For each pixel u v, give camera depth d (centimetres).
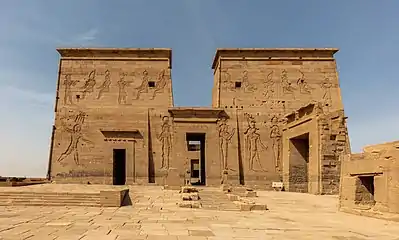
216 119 4119
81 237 1118
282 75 4284
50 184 3444
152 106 4178
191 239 1112
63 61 4266
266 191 3603
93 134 4100
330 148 3186
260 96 4231
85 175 4016
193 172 6391
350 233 1275
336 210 2075
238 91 4234
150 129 4125
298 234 1241
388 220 1614
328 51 4325
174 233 1213
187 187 2692
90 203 2062
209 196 2536
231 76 4262
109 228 1298
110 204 2042
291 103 4228
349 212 1920
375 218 1694
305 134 3531
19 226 1325
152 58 4297
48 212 1761
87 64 4262
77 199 2084
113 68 4259
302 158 3878
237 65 4291
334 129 3225
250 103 4209
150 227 1335
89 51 4281
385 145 1734
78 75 4234
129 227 1328
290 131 3869
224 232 1252
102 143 4075
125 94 4203
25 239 1080
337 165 3166
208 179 3991
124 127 4119
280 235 1214
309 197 2834
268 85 4256
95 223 1417
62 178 4000
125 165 4028
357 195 1900
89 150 4066
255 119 4169
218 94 4231
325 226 1439
